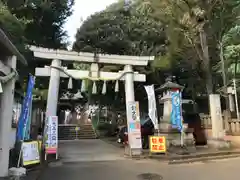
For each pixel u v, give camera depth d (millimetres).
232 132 15250
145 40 18156
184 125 13414
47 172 8734
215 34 15227
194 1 13938
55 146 10727
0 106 7750
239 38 16703
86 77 12453
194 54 16047
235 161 11078
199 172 8734
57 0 16391
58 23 17812
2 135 7586
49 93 11781
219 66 17344
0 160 7477
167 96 13719
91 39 19391
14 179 7328
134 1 19047
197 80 19219
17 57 7945
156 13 16000
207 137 15641
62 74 12219
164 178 7863
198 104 22453
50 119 10875
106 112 31625
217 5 14352
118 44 18625
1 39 6039
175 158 11117
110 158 11828
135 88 19297
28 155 8922
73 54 12266
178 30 15539
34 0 13797
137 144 11984
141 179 7742
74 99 35906
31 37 16047
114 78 12820
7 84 7840
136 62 13055
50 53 12016
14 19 10391
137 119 12211
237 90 18922
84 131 26859
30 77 9648
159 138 11711
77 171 8906
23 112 9453
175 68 18547
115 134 24797
